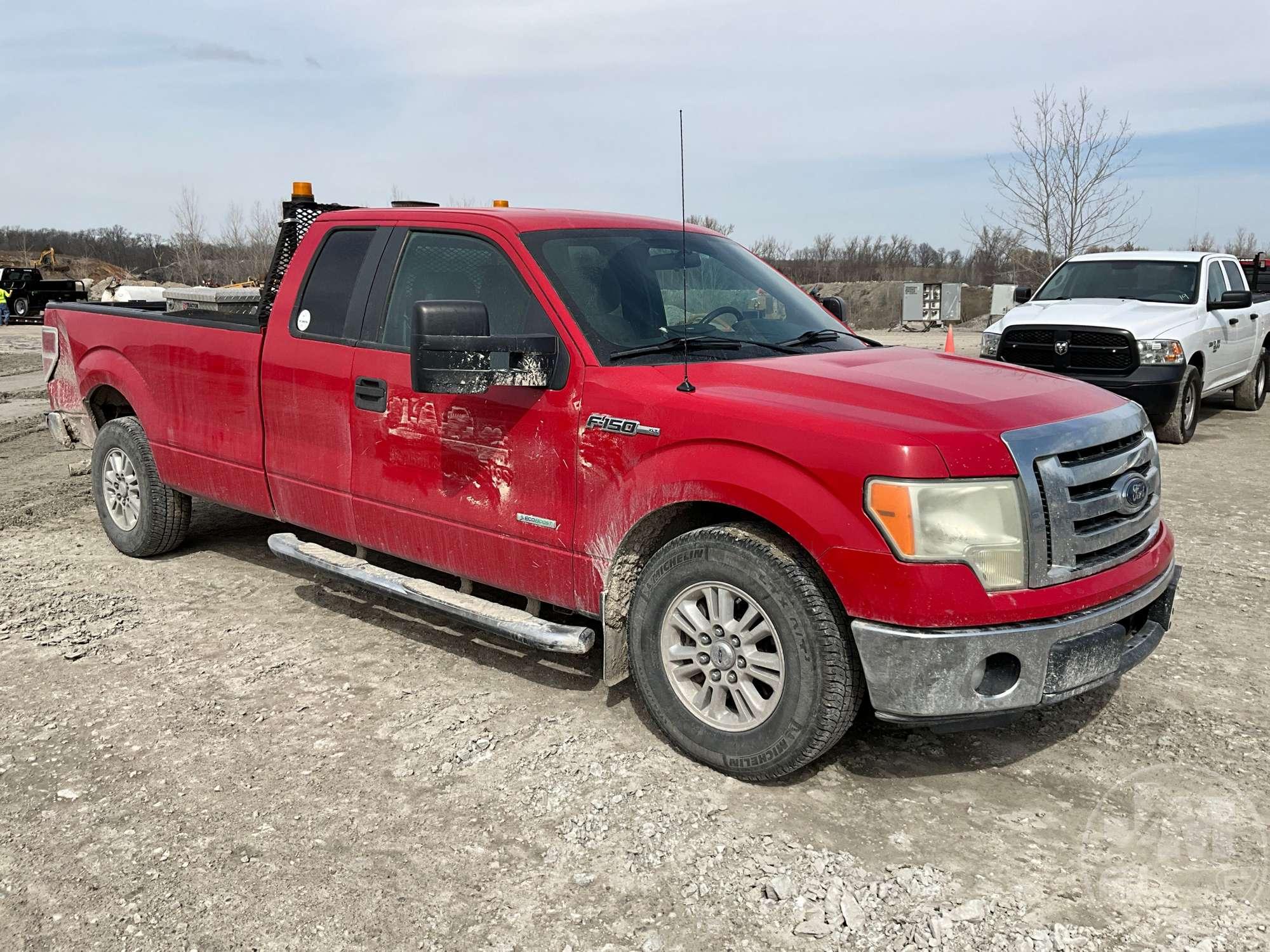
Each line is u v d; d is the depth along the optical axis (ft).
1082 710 12.74
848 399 10.63
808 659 10.11
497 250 12.94
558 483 12.01
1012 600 9.68
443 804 10.52
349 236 14.84
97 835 9.96
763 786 10.90
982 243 92.17
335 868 9.43
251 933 8.52
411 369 10.93
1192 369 32.32
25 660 14.33
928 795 10.71
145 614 16.19
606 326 12.18
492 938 8.45
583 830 10.03
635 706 12.89
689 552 10.96
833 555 9.80
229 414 16.26
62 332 19.92
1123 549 10.89
